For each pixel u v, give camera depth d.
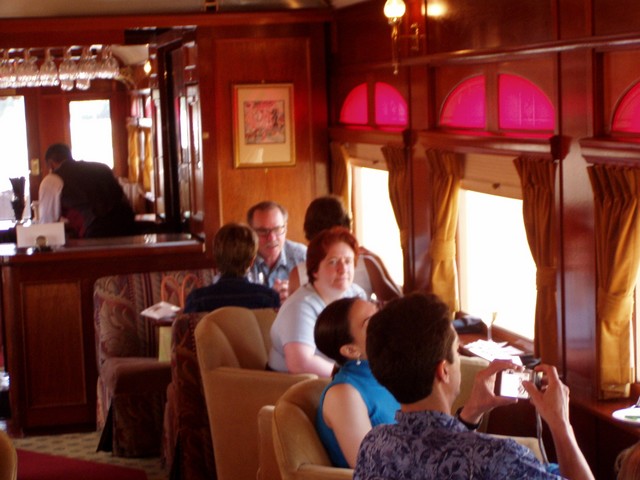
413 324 2.36
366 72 7.08
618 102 4.29
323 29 7.84
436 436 2.29
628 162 4.15
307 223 5.82
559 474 2.52
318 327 3.47
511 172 5.26
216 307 5.28
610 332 4.47
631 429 4.12
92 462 6.34
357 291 5.00
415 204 6.36
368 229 7.69
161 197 9.91
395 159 6.51
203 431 5.31
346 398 3.31
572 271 4.66
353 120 7.48
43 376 7.19
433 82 6.07
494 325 5.87
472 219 6.10
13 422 7.27
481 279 6.04
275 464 3.94
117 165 14.81
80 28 7.51
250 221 6.23
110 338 6.78
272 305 5.34
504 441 2.26
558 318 4.79
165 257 7.45
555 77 4.67
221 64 7.75
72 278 7.20
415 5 6.12
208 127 7.78
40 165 14.64
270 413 3.95
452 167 5.84
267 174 7.89
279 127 7.87
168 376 6.35
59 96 14.57
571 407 4.75
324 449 3.38
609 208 4.30
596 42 4.29
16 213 11.77
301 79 7.86
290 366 4.53
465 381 4.30
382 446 2.35
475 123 5.66
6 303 7.19
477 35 5.44
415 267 6.41
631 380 4.52
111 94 14.67
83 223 9.62
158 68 9.16
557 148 4.66
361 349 3.39
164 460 6.16
